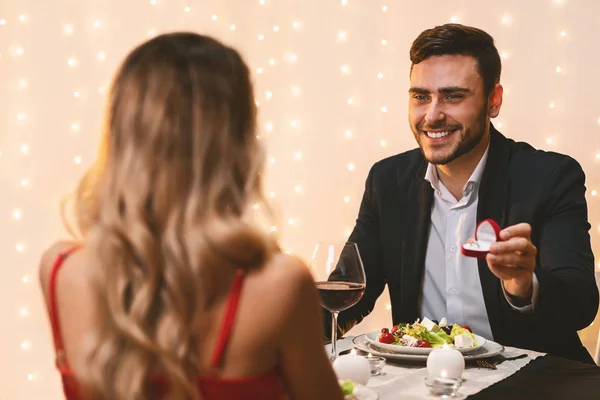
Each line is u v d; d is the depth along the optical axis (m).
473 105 1.79
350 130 3.32
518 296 1.42
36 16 3.34
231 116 0.77
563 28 2.79
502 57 2.92
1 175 3.33
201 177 0.74
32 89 3.35
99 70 3.36
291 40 3.42
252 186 0.79
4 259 3.36
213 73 0.77
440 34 1.78
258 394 0.73
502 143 1.89
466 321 1.85
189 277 0.71
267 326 0.73
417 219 1.90
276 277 0.74
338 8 3.31
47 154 3.36
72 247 0.84
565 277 1.57
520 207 1.80
